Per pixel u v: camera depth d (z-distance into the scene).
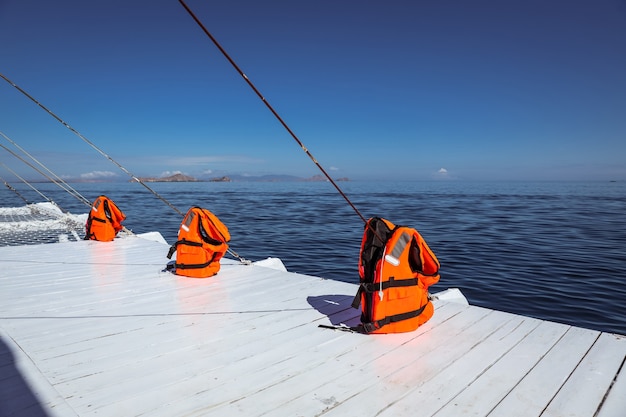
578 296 7.03
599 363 2.46
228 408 1.98
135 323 3.23
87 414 1.92
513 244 12.25
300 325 3.18
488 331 2.99
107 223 7.37
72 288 4.29
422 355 2.59
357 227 16.95
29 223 10.99
